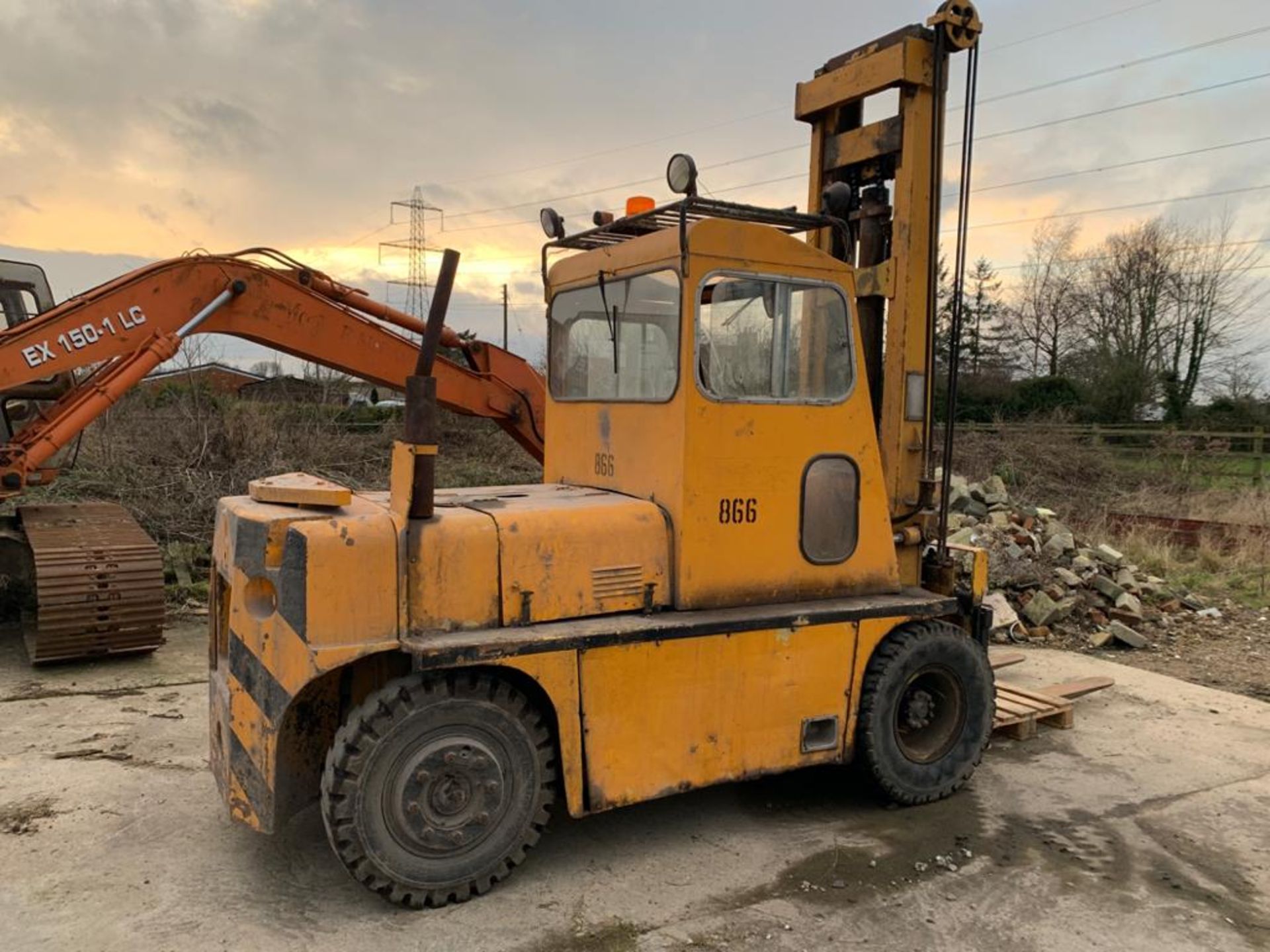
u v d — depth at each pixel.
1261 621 8.15
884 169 4.66
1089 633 7.63
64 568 5.97
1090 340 31.08
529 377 7.49
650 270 3.73
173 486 10.31
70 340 5.89
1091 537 11.24
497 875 3.38
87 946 2.96
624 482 3.93
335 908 3.24
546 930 3.15
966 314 34.31
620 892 3.41
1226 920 3.33
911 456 4.47
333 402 15.11
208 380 16.44
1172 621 8.08
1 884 3.33
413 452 3.26
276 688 3.14
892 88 4.42
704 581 3.68
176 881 3.38
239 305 6.42
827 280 3.89
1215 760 4.88
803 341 3.87
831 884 3.52
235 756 3.34
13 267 6.91
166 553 8.77
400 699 3.17
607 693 3.43
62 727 4.98
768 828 3.99
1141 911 3.38
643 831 3.93
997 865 3.69
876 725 4.03
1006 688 5.64
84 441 11.10
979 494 10.45
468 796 3.30
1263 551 10.52
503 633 3.30
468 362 7.48
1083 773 4.68
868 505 4.09
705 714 3.64
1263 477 15.16
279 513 3.27
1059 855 3.79
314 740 3.58
